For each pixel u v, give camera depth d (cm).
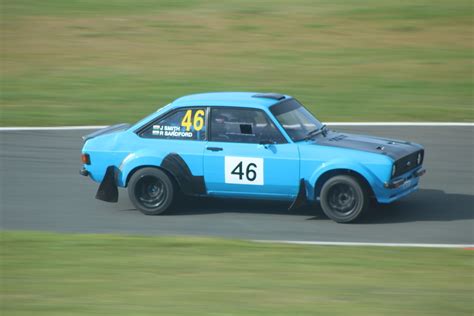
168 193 3447
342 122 5091
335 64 6531
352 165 3203
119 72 6462
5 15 7962
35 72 6481
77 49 7081
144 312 2211
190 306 2258
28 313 2219
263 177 3328
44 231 3269
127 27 7656
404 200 3631
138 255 2838
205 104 3434
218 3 8350
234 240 3042
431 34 7181
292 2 8300
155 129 3484
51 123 5172
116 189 3566
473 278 2527
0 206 3650
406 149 3397
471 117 5141
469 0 8062
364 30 7356
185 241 3031
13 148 4612
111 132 3603
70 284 2491
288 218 3397
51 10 8175
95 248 2942
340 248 2934
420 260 2755
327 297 2336
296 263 2720
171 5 8344
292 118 3428
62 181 4034
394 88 5891
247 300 2311
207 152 3378
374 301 2294
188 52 6962
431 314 2177
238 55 6850
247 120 3372
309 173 3269
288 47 7012
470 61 6488
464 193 3725
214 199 3716
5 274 2616
